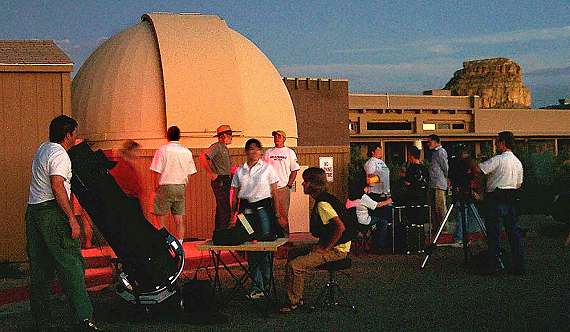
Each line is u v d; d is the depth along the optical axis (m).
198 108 15.09
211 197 13.93
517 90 148.88
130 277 6.85
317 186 7.16
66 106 10.91
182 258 7.09
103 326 6.57
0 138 10.61
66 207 6.07
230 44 15.87
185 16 16.52
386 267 10.02
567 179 20.70
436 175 12.20
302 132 36.00
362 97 46.78
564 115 55.50
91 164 6.68
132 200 6.90
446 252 11.62
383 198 11.51
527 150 22.16
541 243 12.65
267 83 17.16
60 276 6.21
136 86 15.40
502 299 7.61
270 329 6.39
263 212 7.69
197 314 6.88
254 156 7.85
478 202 11.13
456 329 6.27
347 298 7.77
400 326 6.41
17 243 10.62
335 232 6.96
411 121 48.66
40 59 10.89
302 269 7.06
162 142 15.09
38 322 6.46
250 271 7.74
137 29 16.67
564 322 6.47
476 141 51.00
